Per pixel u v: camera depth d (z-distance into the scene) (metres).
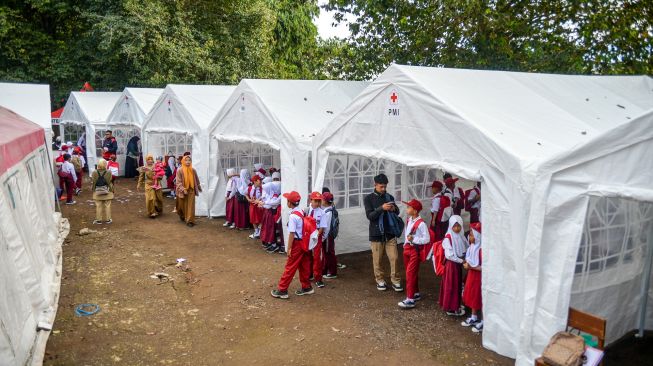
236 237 11.74
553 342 5.02
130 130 20.50
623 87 11.12
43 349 5.98
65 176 15.22
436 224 9.62
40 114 13.41
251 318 7.32
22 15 25.14
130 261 9.81
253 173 14.05
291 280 8.14
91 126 19.98
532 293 5.53
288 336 6.75
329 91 12.70
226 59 25.66
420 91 7.22
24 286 6.34
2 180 6.39
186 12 24.38
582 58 14.99
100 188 12.75
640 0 14.05
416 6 15.46
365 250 10.75
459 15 14.23
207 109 14.32
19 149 7.77
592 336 5.18
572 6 14.20
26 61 24.20
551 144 6.53
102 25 22.11
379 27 16.48
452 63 15.27
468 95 7.51
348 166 10.27
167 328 6.96
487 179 6.22
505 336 6.09
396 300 8.02
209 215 13.66
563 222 5.38
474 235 6.78
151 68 23.75
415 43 15.66
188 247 10.87
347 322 7.18
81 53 24.34
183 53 23.36
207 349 6.38
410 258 7.61
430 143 7.11
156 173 13.73
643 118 4.86
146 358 6.14
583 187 5.23
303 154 9.98
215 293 8.27
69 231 11.91
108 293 8.16
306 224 7.95
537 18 15.11
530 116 7.62
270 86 11.80
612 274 6.29
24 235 7.11
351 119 8.55
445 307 7.29
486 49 14.77
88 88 23.98
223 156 13.52
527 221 5.72
